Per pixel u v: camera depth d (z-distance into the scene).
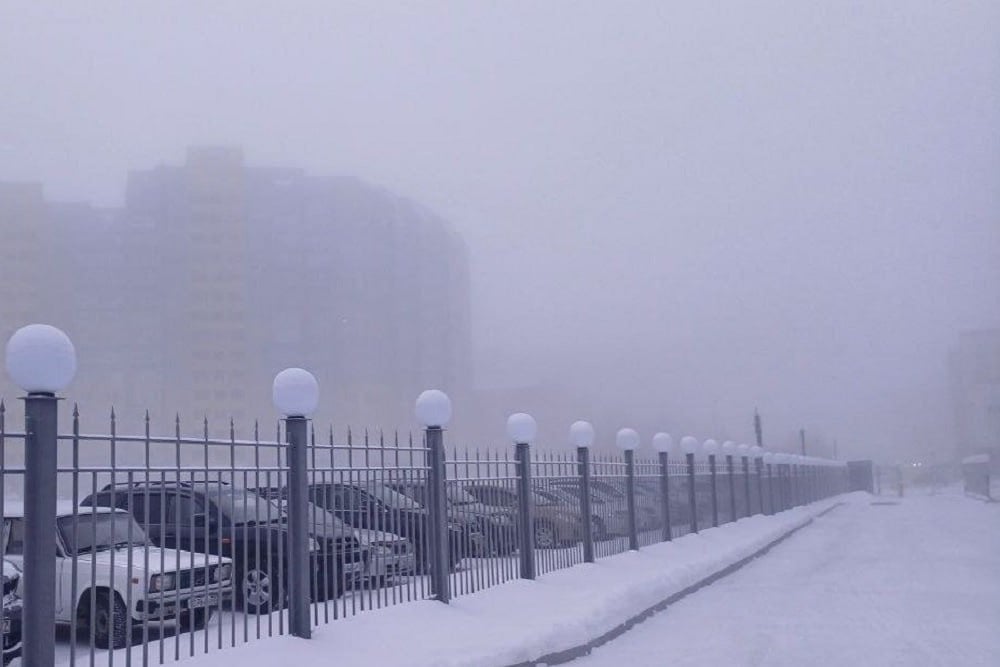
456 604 10.40
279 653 7.46
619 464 17.09
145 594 6.54
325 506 8.71
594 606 11.07
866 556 21.52
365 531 9.31
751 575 18.20
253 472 7.78
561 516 14.25
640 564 15.57
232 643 7.40
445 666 7.98
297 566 8.06
